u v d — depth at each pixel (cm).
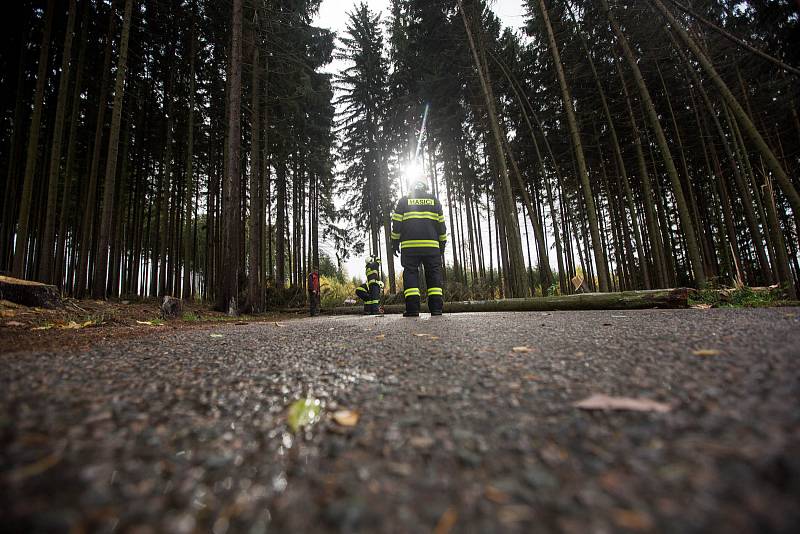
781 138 1459
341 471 72
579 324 322
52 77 1170
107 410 111
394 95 1925
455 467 72
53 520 55
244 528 54
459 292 1454
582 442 78
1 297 496
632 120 1339
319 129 1822
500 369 155
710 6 1145
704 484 58
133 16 1112
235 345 267
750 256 1711
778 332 196
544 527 51
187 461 77
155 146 1559
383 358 197
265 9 1230
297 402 112
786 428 75
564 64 1412
